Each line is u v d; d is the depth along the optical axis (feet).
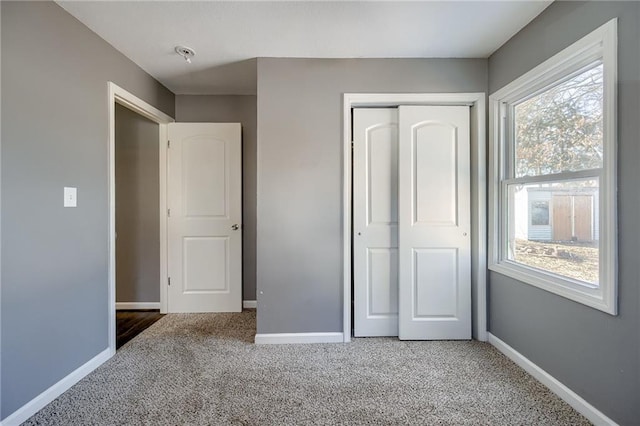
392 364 6.79
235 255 10.25
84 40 6.34
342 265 7.92
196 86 9.80
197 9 5.84
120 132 10.59
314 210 7.87
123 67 7.62
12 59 4.92
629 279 4.41
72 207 6.07
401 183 8.02
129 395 5.69
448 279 8.09
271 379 6.21
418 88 7.88
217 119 10.58
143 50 7.41
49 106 5.56
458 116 8.05
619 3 4.49
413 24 6.38
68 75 5.95
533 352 6.34
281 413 5.20
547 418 5.09
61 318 5.82
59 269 5.79
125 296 10.64
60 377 5.77
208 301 10.25
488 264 7.88
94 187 6.64
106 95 7.00
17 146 5.01
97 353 6.72
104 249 6.96
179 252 10.17
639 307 4.28
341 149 7.88
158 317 9.79
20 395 5.04
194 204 10.20
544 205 6.32
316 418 5.08
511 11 5.98
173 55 7.70
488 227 7.86
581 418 5.08
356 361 6.93
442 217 8.06
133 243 10.63
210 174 10.21
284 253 7.86
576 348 5.29
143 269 10.64
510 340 7.09
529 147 6.82
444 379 6.20
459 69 7.89
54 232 5.67
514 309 6.94
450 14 6.05
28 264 5.19
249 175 10.66
